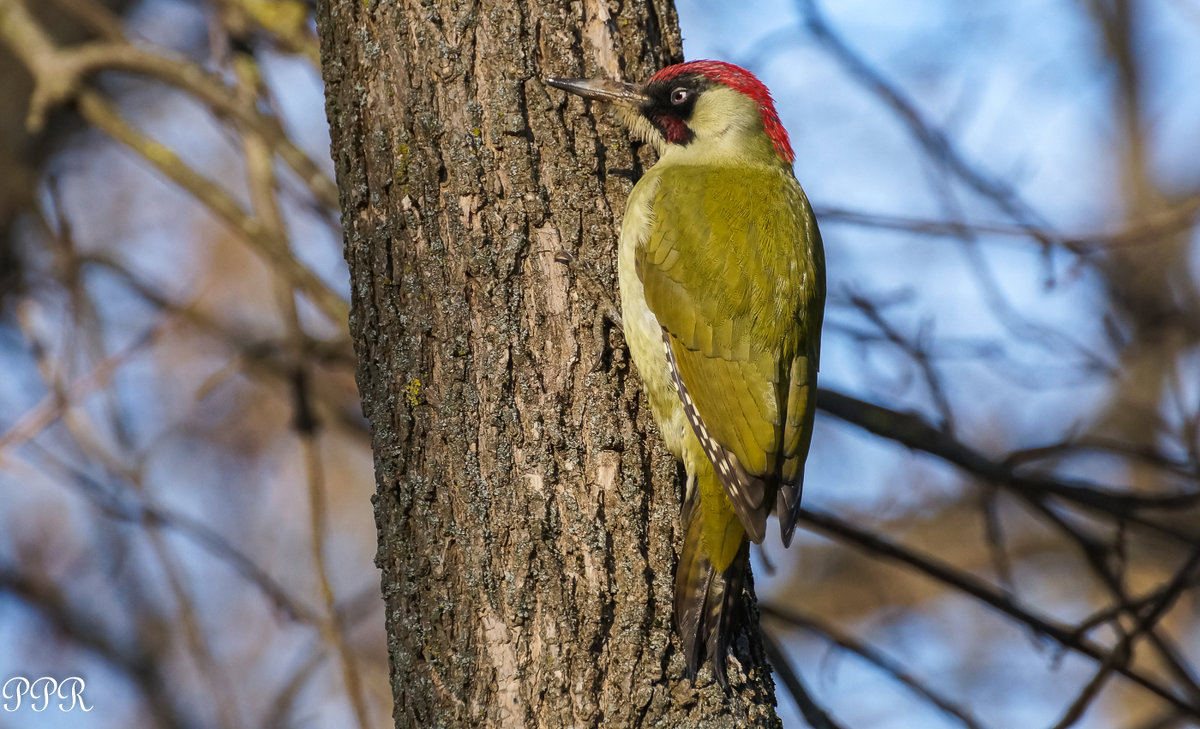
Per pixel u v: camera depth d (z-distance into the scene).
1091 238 11.30
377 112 7.27
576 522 6.95
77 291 12.31
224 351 17.70
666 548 7.15
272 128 11.45
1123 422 18.20
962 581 10.16
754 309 8.15
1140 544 17.81
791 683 9.37
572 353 7.16
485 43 7.32
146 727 16.22
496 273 7.09
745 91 9.49
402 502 7.04
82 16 12.49
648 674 6.77
